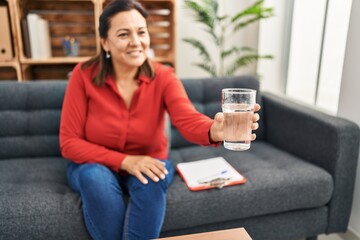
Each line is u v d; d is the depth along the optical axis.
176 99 1.37
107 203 1.12
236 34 2.90
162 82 1.43
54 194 1.30
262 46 2.62
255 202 1.38
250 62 2.65
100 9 2.33
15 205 1.20
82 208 1.22
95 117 1.41
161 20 2.75
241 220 1.42
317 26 2.31
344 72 1.67
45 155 1.77
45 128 1.74
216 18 2.39
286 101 1.92
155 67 1.48
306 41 2.44
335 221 1.55
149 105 1.41
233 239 0.87
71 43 2.52
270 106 1.98
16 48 2.31
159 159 1.45
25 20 2.33
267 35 2.60
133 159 1.29
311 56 2.39
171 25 2.63
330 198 1.51
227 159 1.70
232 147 0.91
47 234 1.18
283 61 2.64
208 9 2.33
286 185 1.41
